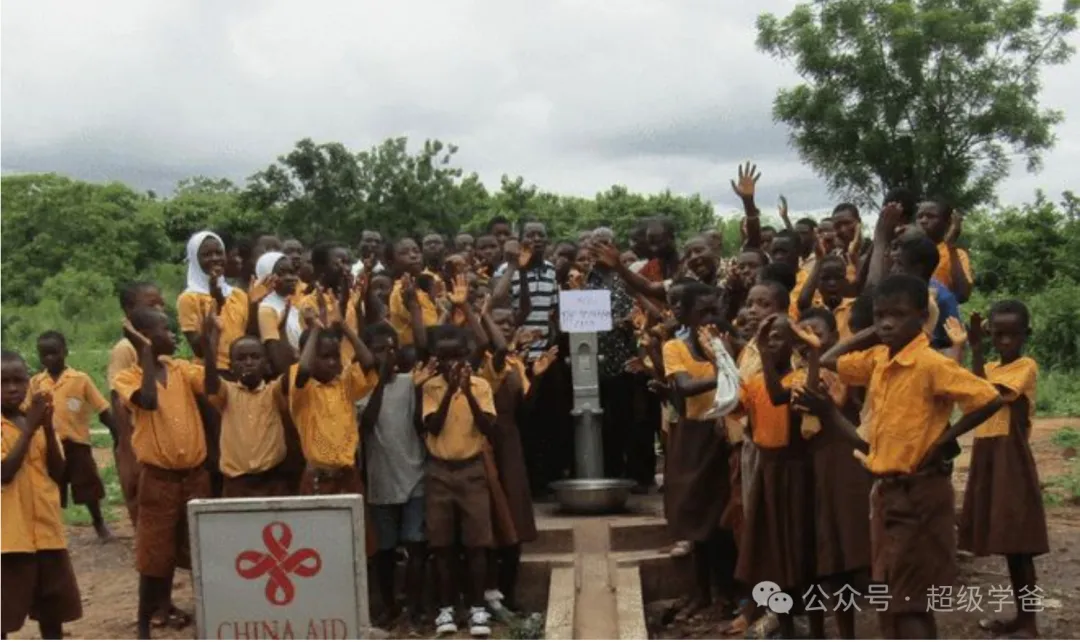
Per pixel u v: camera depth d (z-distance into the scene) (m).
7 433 6.65
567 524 8.70
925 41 20.02
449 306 9.11
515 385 8.23
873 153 20.61
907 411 5.72
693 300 7.65
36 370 21.08
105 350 26.69
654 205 28.06
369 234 10.73
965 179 20.81
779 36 20.78
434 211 24.12
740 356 7.59
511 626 7.70
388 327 7.87
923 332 5.84
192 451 7.54
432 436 7.74
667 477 7.98
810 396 6.04
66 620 6.95
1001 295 22.56
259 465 7.51
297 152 23.84
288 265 8.28
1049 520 10.14
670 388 7.90
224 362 8.31
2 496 6.57
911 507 5.75
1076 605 7.88
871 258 7.69
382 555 7.99
